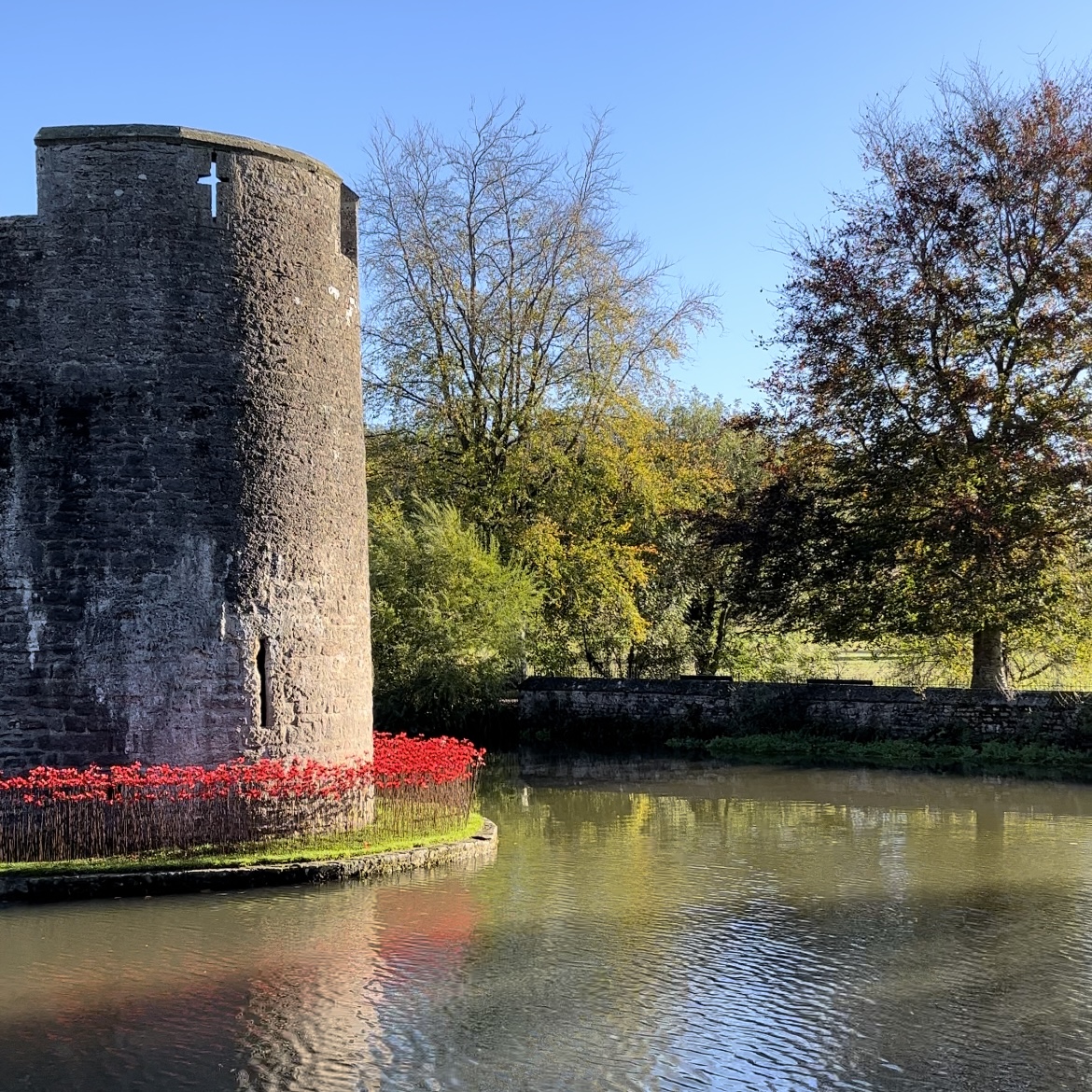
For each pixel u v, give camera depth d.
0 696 12.55
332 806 13.65
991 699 24.23
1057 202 23.78
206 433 12.98
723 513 28.66
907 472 24.78
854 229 25.88
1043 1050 8.27
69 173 12.89
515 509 30.00
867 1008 9.07
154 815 12.48
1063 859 14.35
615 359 29.52
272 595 13.24
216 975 9.59
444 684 27.14
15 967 9.73
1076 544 24.03
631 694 27.55
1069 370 24.12
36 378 12.79
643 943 10.66
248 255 13.34
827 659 35.19
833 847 15.02
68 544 12.63
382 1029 8.52
